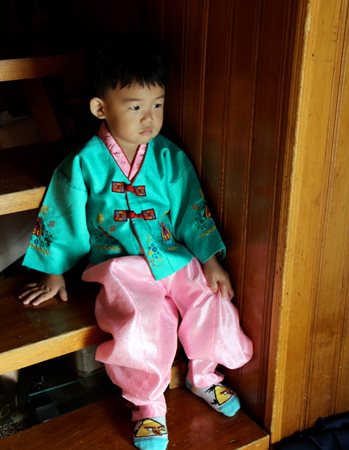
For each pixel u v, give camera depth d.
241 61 1.31
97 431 1.53
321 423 1.63
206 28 1.38
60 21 2.00
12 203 1.45
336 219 1.39
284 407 1.54
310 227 1.35
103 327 1.44
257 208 1.38
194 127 1.51
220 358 1.51
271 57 1.23
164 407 1.50
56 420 1.56
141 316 1.41
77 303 1.56
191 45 1.44
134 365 1.41
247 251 1.45
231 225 1.48
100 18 1.76
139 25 1.60
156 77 1.36
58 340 1.43
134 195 1.47
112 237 1.50
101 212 1.48
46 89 2.09
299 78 1.18
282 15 1.18
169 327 1.50
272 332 1.44
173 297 1.53
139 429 1.47
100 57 1.38
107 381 1.87
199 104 1.47
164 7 1.49
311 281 1.42
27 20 2.06
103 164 1.46
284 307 1.40
